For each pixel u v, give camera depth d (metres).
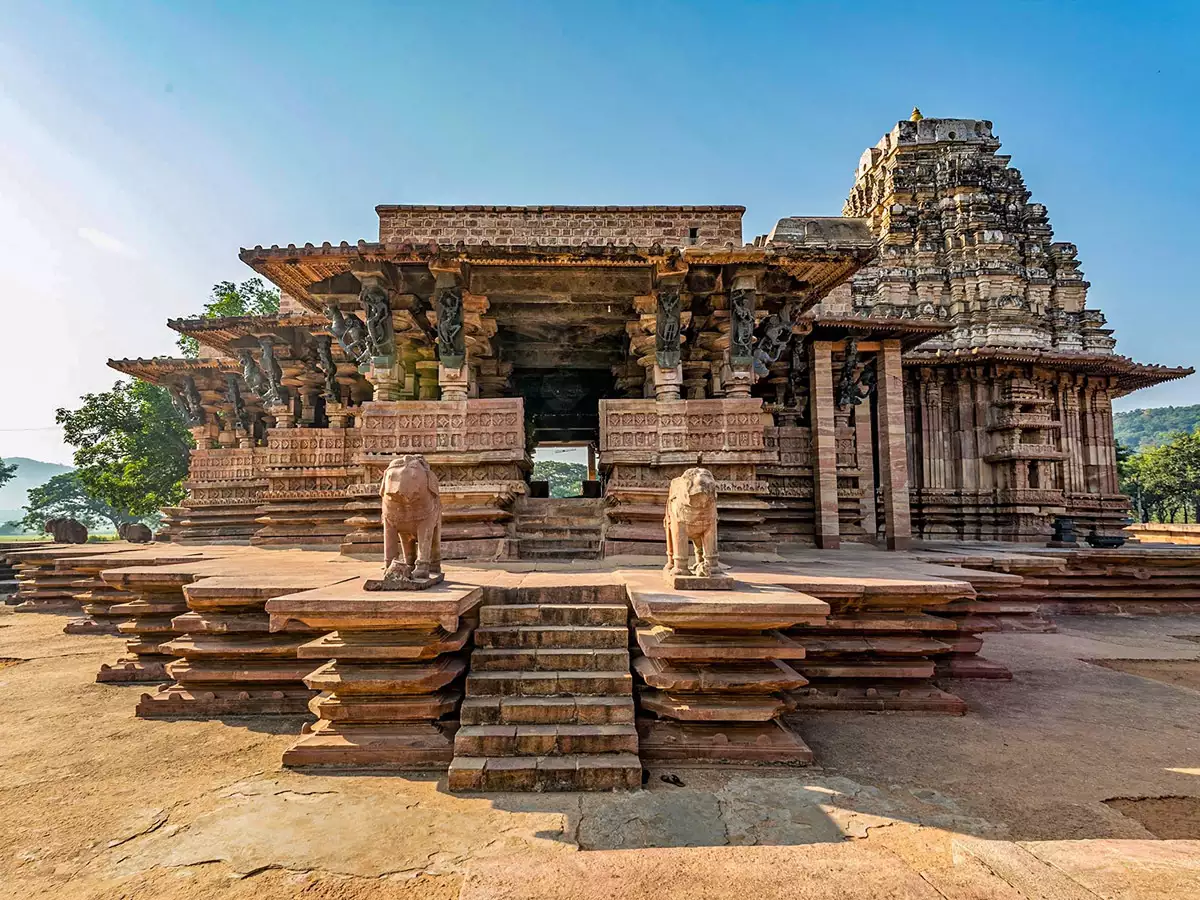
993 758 5.88
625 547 11.13
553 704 5.86
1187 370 24.66
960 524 24.12
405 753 5.64
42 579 15.53
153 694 7.14
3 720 6.96
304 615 5.60
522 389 23.62
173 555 12.20
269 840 4.43
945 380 24.66
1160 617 13.95
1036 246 27.17
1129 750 6.07
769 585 6.95
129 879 3.97
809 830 4.56
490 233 13.23
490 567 9.61
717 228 13.35
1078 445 25.56
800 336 15.91
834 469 15.20
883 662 7.29
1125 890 3.28
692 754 5.72
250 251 11.05
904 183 27.80
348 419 17.56
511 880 3.61
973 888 3.50
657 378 12.00
